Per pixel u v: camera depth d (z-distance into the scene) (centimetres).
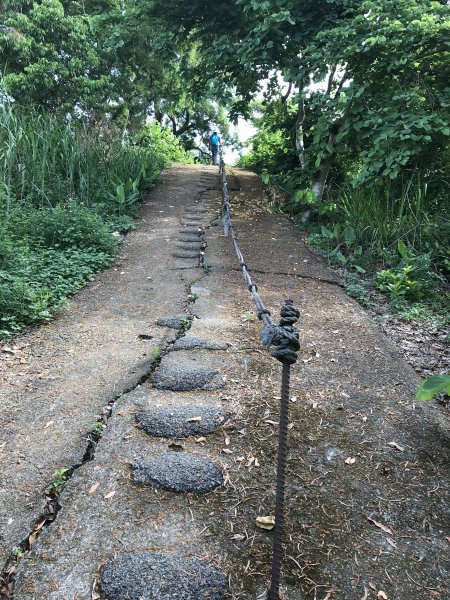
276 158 1106
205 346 373
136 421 275
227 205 782
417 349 407
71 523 203
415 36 607
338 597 174
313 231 783
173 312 454
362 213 712
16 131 779
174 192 1038
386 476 238
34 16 1182
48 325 421
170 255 644
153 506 213
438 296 530
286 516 210
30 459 243
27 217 630
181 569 181
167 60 1023
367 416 289
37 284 476
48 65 1156
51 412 285
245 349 372
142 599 169
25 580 178
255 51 738
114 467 237
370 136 676
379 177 656
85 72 1324
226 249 673
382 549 195
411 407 302
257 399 302
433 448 262
